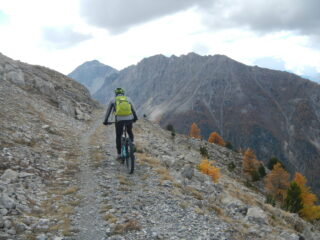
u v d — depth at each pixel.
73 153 14.96
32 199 8.67
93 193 9.67
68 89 43.53
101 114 39.72
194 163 22.89
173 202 9.63
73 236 6.80
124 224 7.43
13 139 13.97
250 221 10.95
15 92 26.25
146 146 20.28
